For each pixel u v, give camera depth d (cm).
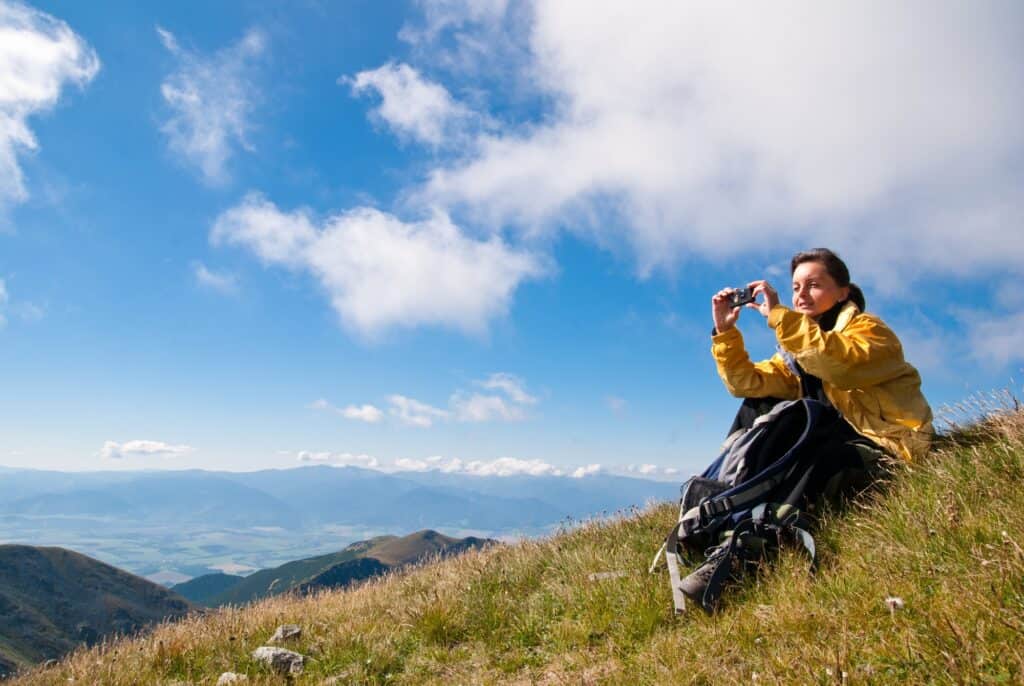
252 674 246
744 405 253
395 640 259
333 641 271
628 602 215
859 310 233
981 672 122
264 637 297
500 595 274
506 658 221
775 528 194
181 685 248
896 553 169
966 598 142
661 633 191
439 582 323
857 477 211
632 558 260
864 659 139
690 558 221
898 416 215
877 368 210
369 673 237
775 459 209
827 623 155
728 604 184
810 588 172
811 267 236
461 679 212
